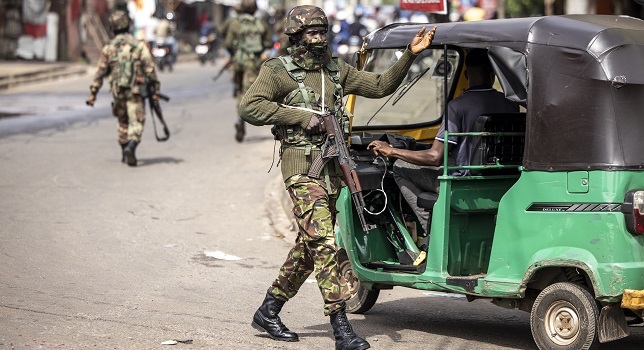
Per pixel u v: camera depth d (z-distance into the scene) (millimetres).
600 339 6000
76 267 8547
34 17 37969
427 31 6684
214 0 58656
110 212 11031
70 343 6258
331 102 6328
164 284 8156
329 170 6316
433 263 6691
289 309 7668
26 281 7891
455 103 6684
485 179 6656
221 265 9062
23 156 14898
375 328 7262
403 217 7477
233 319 7117
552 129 6039
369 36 7426
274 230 10727
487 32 6410
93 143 16688
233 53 16891
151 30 39594
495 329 7336
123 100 14234
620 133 5836
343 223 7215
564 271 6223
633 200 5773
